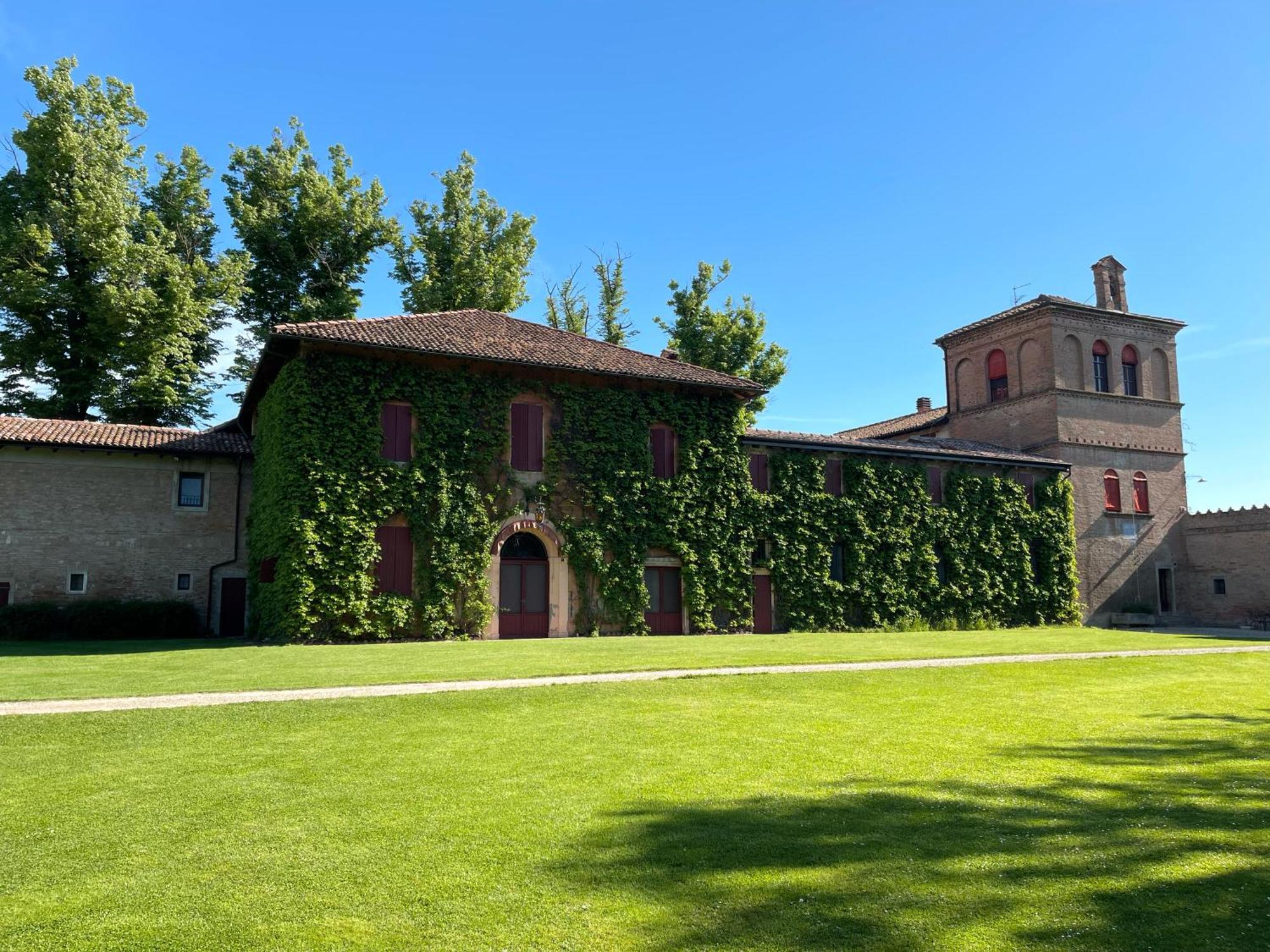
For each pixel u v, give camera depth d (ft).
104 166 115.44
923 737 34.55
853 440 123.13
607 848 20.84
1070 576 130.00
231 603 101.50
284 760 29.89
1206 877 19.02
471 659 59.41
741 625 102.73
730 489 104.68
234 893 18.13
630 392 100.12
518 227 146.10
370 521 84.12
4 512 93.40
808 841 21.35
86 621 90.38
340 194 138.00
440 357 89.40
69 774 28.04
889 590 115.34
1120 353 142.72
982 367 148.97
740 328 158.71
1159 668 60.18
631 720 37.55
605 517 96.27
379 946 15.62
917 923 16.57
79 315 114.73
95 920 16.84
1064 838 21.66
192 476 102.32
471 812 23.81
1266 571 128.67
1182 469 145.07
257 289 133.90
